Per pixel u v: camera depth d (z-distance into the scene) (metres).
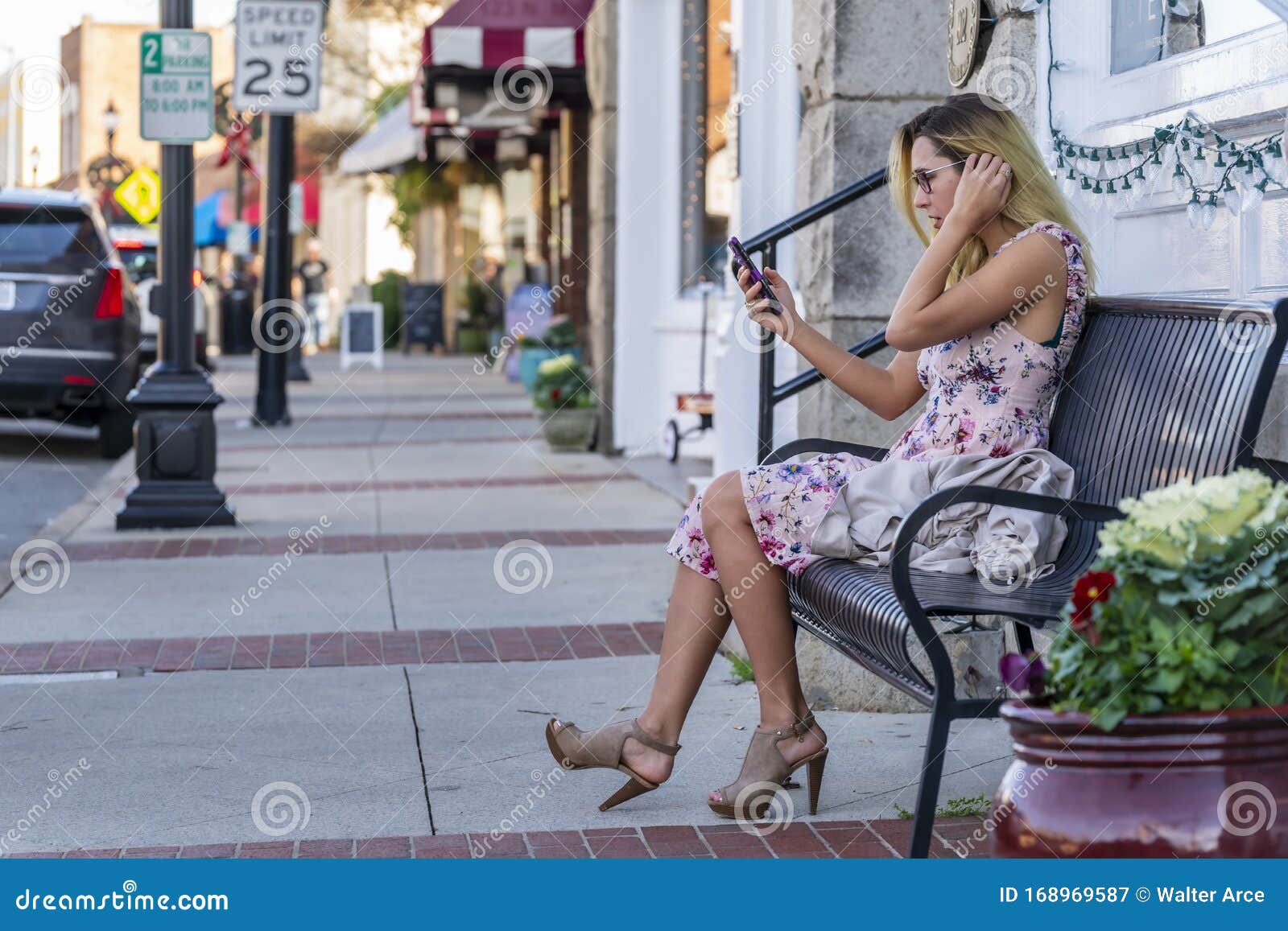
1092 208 4.67
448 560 7.97
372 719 4.91
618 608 6.71
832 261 5.30
